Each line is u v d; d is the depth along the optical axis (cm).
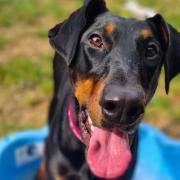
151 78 46
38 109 88
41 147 76
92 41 46
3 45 109
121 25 46
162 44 49
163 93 98
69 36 47
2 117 85
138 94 40
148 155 78
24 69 99
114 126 41
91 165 46
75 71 48
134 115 40
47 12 133
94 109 42
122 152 46
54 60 68
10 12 129
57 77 67
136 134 54
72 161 55
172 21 135
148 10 148
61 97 61
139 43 45
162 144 77
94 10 48
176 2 155
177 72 50
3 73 96
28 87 94
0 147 71
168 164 77
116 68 43
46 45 113
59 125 56
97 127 43
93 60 45
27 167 75
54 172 57
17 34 117
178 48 49
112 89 40
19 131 82
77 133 52
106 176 45
